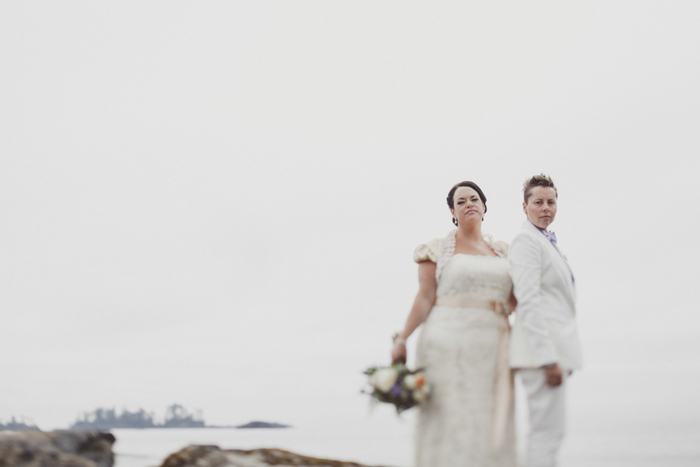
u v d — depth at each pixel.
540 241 3.24
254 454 3.86
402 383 3.14
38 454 2.97
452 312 3.28
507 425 3.16
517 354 3.13
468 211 3.50
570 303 3.22
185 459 3.41
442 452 3.14
